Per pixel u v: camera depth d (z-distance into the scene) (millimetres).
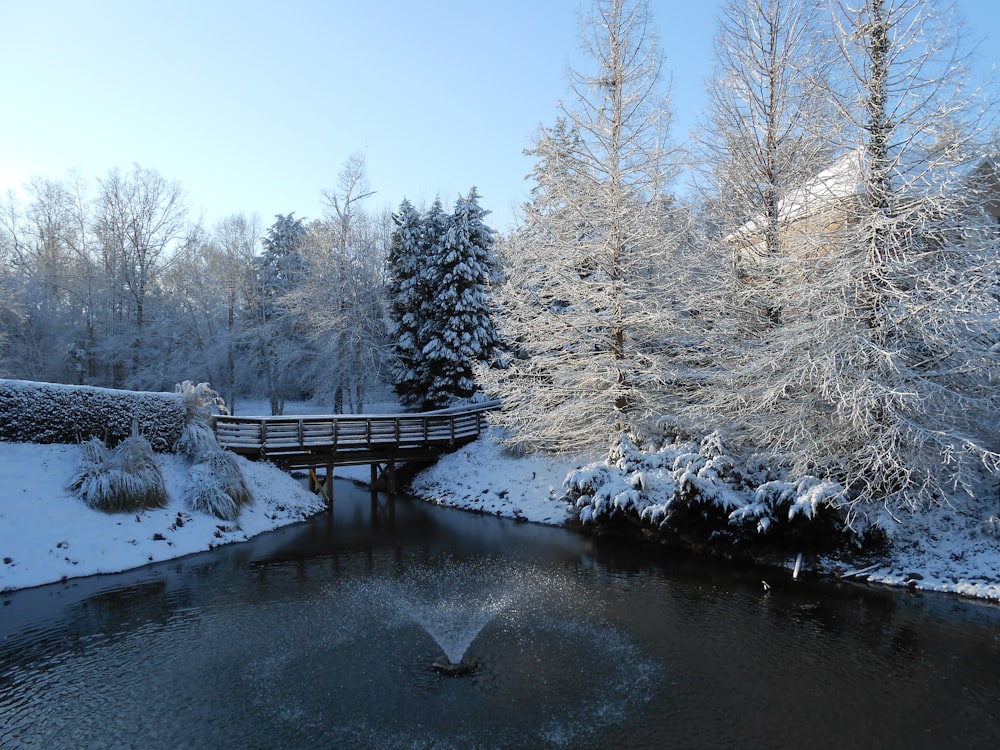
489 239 27828
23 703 7059
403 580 11859
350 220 32812
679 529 13859
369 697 7129
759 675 7664
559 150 17484
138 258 35469
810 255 12914
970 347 11008
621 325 16953
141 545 13109
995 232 11289
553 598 10719
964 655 8148
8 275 34125
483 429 24531
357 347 30234
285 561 13227
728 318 15516
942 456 11234
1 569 11047
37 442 14125
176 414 17078
